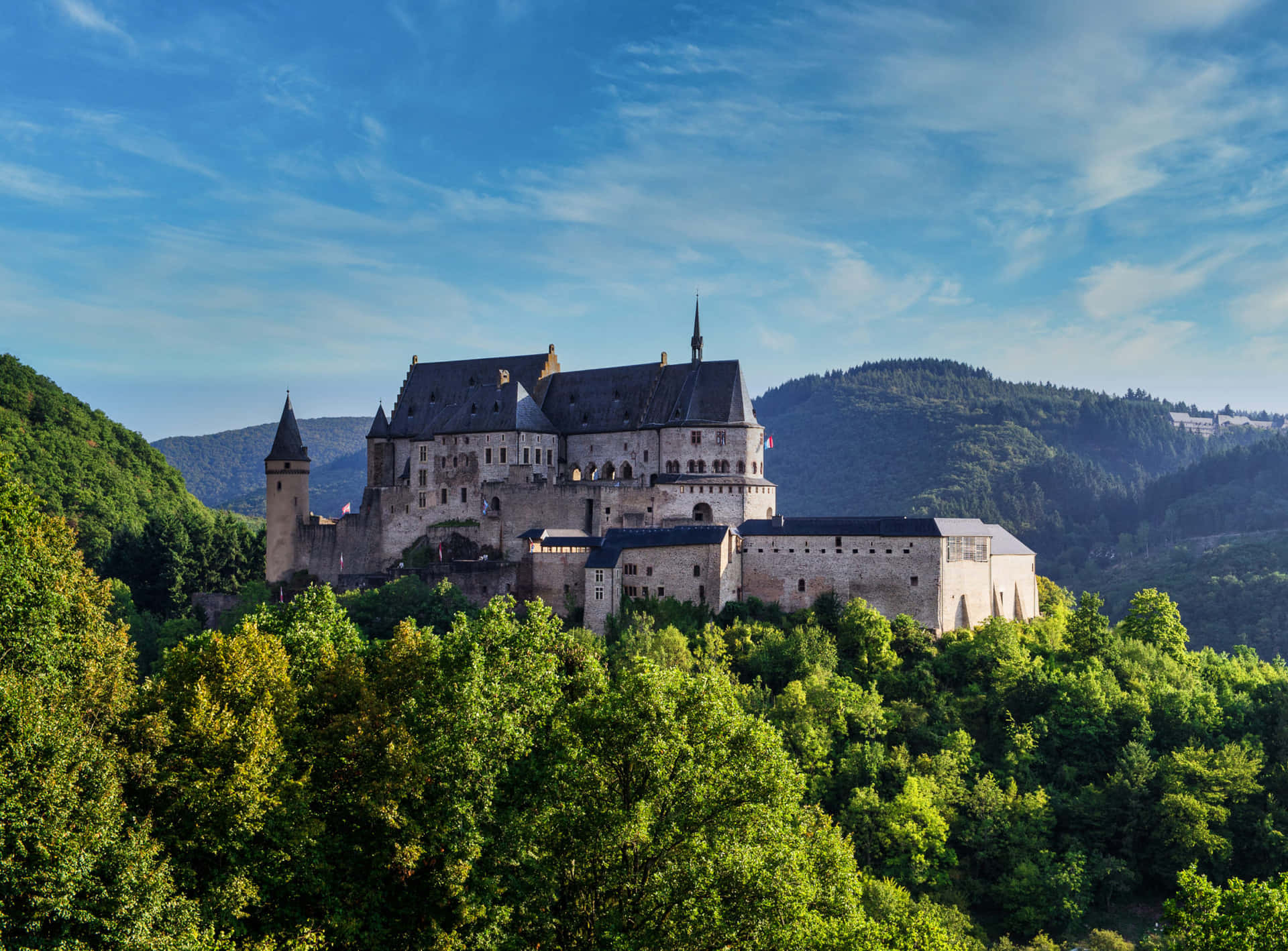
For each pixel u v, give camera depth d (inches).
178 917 1924.2
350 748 2345.0
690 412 6550.2
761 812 2230.6
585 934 2209.6
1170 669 5383.9
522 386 6884.8
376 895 2284.7
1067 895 3969.0
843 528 5561.0
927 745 4680.1
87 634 2598.4
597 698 2524.6
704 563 5546.3
